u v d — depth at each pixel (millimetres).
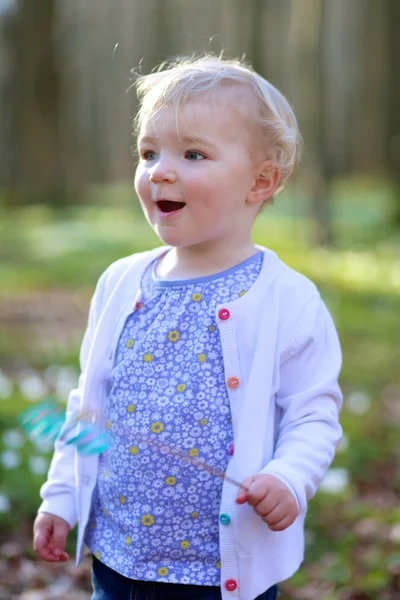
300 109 19859
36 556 4816
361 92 36781
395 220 22109
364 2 32250
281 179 2848
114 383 2730
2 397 7211
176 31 42031
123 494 2666
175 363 2664
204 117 2637
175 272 2803
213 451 2607
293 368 2707
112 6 43781
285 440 2643
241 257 2783
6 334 11258
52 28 28703
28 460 5699
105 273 3035
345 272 16297
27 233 23078
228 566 2578
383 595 4367
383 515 5340
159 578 2611
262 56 30531
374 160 40531
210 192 2633
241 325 2668
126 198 36594
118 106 48031
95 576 2801
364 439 6809
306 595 4395
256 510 2490
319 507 5363
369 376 9062
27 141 29016
